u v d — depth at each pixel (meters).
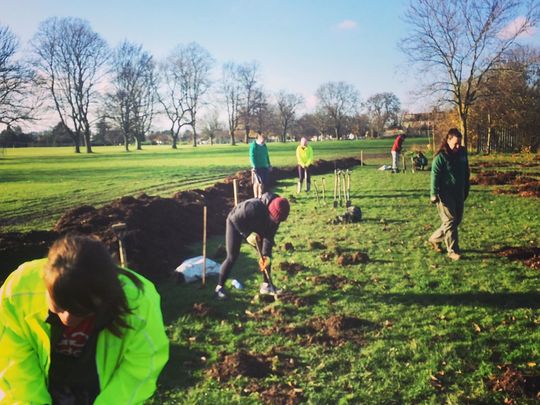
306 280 7.29
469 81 36.34
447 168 8.20
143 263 7.79
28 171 32.91
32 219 13.56
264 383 4.40
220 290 6.58
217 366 4.68
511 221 11.35
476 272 7.45
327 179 21.89
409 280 7.16
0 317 2.02
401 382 4.34
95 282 1.78
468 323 5.54
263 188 14.74
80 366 2.25
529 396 4.05
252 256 8.82
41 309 2.04
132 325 2.09
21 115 39.97
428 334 5.27
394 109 109.44
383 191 17.23
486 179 19.34
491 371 4.46
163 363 2.27
